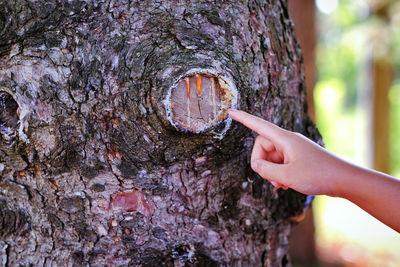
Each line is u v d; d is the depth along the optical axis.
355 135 8.70
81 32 1.13
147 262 1.18
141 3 1.14
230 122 1.13
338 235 4.43
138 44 1.13
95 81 1.13
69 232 1.18
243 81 1.16
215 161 1.18
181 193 1.18
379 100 5.54
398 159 7.62
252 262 1.24
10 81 1.13
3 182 1.17
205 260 1.20
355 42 5.40
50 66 1.13
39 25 1.14
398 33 4.86
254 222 1.23
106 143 1.15
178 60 1.11
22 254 1.19
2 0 1.14
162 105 1.10
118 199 1.17
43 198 1.17
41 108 1.13
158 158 1.15
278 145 1.12
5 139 1.14
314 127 1.30
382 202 1.09
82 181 1.16
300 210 1.27
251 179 1.21
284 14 1.28
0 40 1.14
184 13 1.14
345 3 5.89
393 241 4.20
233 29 1.16
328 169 1.10
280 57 1.23
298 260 3.53
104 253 1.18
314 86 3.20
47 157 1.15
